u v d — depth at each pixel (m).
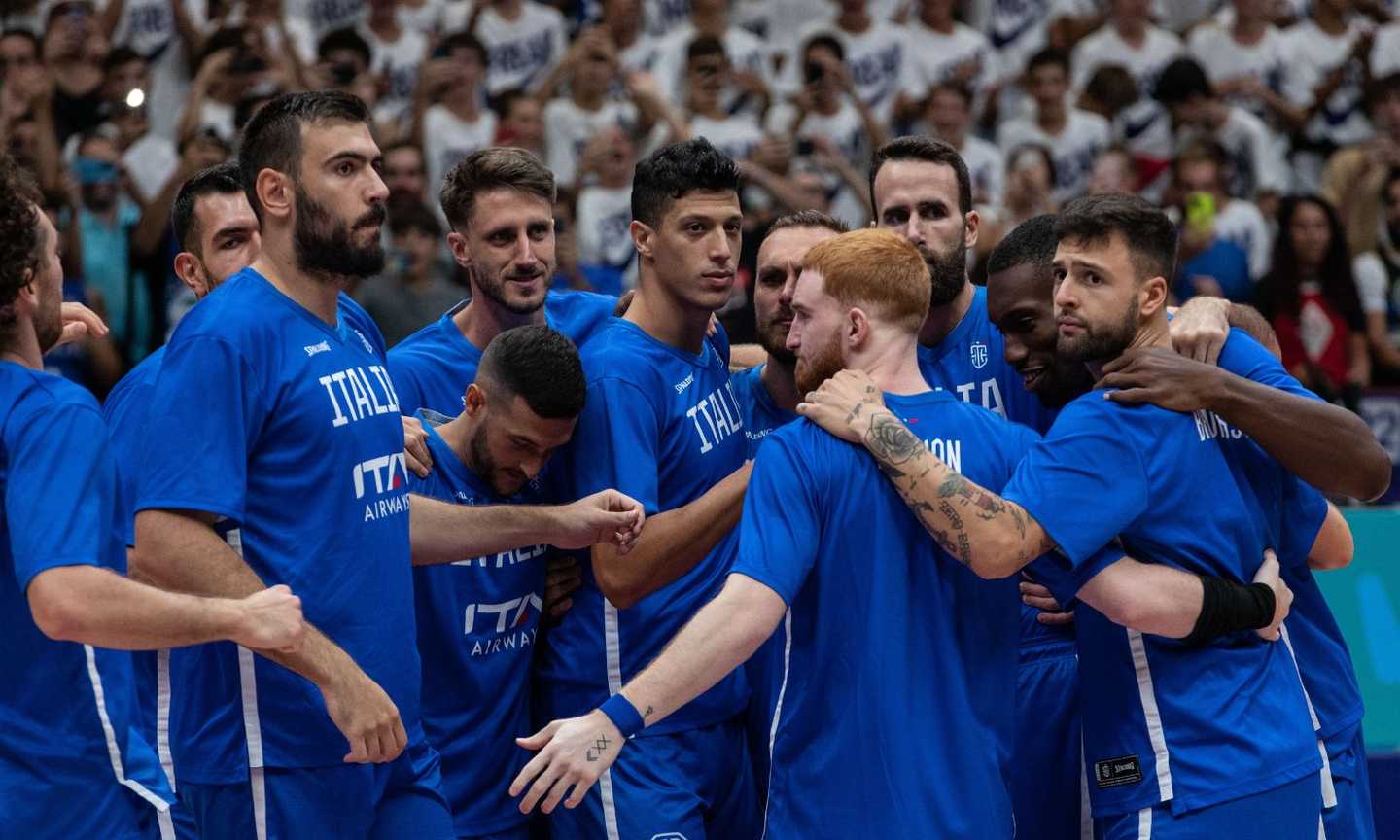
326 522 4.17
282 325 4.16
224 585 3.92
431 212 9.33
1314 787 4.30
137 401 4.85
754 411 5.45
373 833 4.36
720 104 11.40
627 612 5.02
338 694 3.96
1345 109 12.37
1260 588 4.24
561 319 5.59
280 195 4.18
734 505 4.79
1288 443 4.21
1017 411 5.41
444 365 5.23
